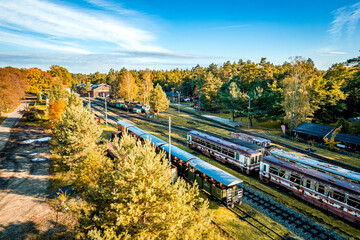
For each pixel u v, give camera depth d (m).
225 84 79.00
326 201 17.41
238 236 14.52
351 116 49.34
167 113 72.06
